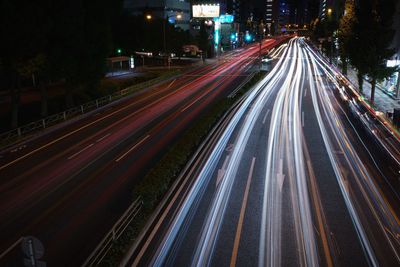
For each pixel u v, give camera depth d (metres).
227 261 11.59
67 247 12.55
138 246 12.30
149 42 78.25
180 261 11.58
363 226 13.70
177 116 32.44
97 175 18.94
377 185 17.36
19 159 21.73
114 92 43.28
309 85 49.84
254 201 15.71
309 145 23.56
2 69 26.25
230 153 21.95
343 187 17.12
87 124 30.20
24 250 7.17
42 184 17.92
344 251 12.13
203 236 12.98
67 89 34.28
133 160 21.11
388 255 11.92
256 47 137.12
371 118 29.98
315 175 18.58
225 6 150.25
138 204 14.10
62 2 27.89
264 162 20.45
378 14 31.55
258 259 11.70
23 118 31.34
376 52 31.95
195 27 119.75
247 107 35.78
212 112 29.97
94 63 33.66
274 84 51.25
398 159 21.02
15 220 14.48
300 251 12.12
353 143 23.97
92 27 32.97
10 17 22.88
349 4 41.31
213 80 56.53
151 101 40.25
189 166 19.62
